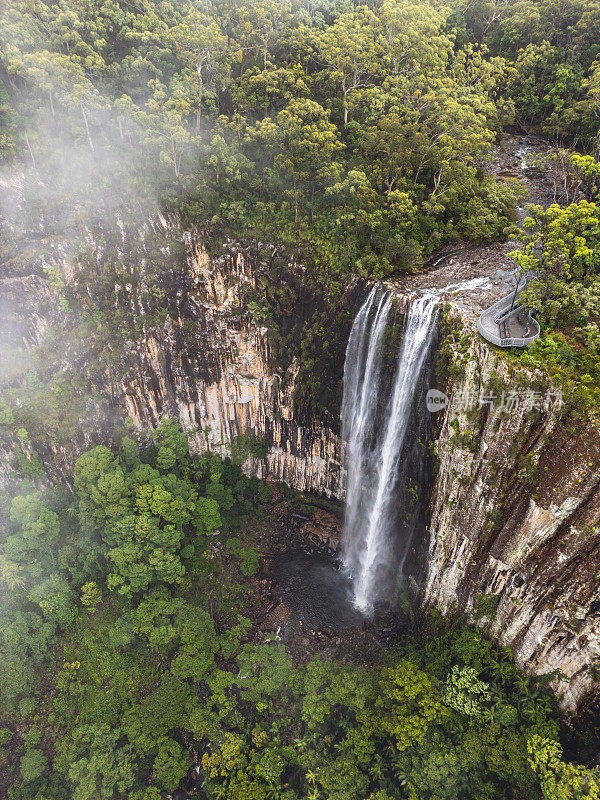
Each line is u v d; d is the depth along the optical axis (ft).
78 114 192.65
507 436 139.44
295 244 191.83
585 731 135.13
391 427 180.86
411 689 141.08
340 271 187.73
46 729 164.45
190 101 193.36
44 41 193.67
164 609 174.70
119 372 199.11
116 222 191.11
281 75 199.00
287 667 165.48
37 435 192.95
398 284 179.73
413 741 136.87
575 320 145.48
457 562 158.81
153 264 193.77
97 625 178.50
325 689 152.46
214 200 195.21
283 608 191.83
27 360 194.59
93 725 158.10
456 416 150.41
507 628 149.48
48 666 173.88
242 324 200.85
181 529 191.93
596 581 127.03
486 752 129.18
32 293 189.57
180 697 162.91
